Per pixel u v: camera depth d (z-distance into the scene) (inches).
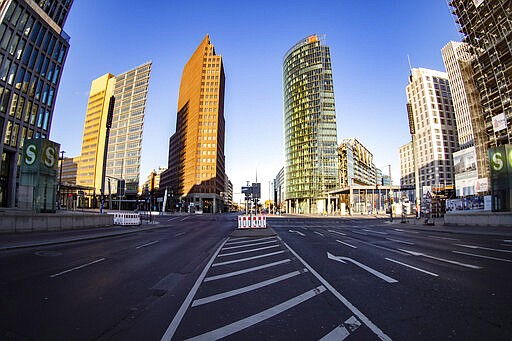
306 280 284.5
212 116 5103.3
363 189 3358.8
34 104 1812.3
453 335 154.1
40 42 1829.5
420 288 249.8
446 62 5201.8
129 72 4901.6
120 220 1261.1
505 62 1888.5
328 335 156.4
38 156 883.4
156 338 152.9
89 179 5068.9
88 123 5378.9
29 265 346.9
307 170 4650.6
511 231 804.0
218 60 5285.4
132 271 327.3
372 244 596.4
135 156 4608.8
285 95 5383.9
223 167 6481.3
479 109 2301.9
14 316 181.3
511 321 172.2
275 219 2169.0
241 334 158.6
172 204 5359.3
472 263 365.1
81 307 201.0
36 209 864.9
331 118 4692.4
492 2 1841.8
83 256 424.2
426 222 1315.2
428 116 5738.2
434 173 5580.7
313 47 4980.3
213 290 250.4
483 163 2233.0
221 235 852.0
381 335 155.3
